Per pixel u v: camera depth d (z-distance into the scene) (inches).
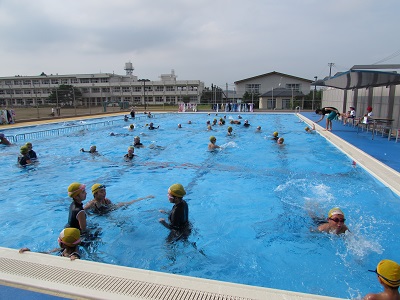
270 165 359.6
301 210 218.8
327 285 131.0
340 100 967.0
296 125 791.1
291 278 136.9
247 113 1221.7
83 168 354.6
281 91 1785.2
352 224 192.9
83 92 2726.4
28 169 349.7
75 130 717.3
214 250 164.1
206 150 459.2
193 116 1132.5
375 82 539.2
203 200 243.4
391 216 205.2
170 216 183.8
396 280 94.3
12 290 97.9
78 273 107.3
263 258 154.9
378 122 531.8
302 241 172.1
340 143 449.7
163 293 94.3
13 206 234.1
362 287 129.1
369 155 358.3
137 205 231.0
